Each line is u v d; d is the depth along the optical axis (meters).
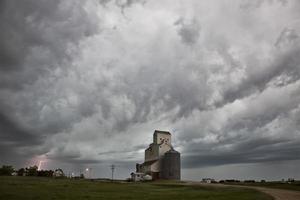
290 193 53.06
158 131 132.38
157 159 126.69
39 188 63.78
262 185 80.75
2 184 69.25
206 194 55.34
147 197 50.84
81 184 81.12
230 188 69.94
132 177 121.19
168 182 105.56
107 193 58.03
